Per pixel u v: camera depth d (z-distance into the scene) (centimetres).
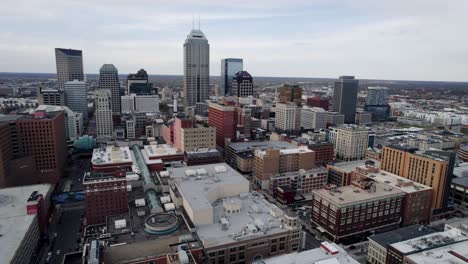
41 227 17800
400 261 14362
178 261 11231
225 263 14238
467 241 15375
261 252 14862
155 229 14288
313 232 19562
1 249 13662
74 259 13738
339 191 19838
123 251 12444
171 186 19112
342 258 12719
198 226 15288
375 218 19212
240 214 16825
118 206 17812
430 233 16612
